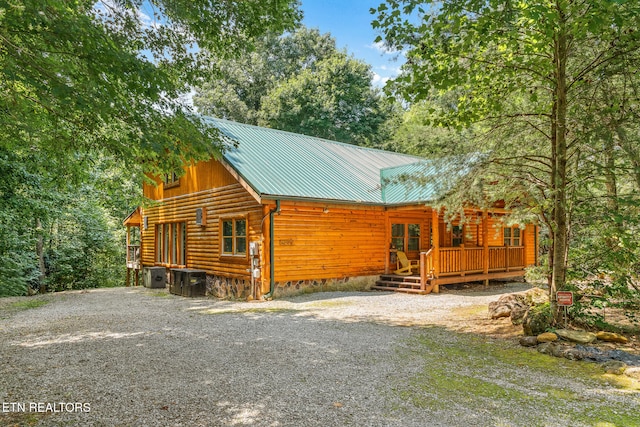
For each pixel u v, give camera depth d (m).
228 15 7.90
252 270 12.37
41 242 20.69
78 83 6.07
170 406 4.37
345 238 14.16
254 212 12.65
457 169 7.92
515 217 8.12
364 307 10.93
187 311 10.76
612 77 6.79
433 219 13.73
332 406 4.35
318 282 13.45
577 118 6.91
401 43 7.25
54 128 7.38
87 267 24.41
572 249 8.09
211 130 8.21
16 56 5.70
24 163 13.52
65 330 8.39
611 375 5.36
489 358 6.17
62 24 5.45
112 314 10.43
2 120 7.20
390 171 16.91
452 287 15.05
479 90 8.50
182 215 16.62
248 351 6.56
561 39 7.08
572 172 7.47
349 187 14.59
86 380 5.21
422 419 4.05
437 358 6.17
